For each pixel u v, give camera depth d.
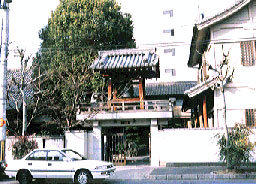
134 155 28.70
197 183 12.41
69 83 22.59
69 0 28.59
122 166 19.22
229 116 19.41
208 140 17.88
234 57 20.17
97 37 27.77
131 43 29.91
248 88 19.52
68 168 12.74
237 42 20.33
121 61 20.89
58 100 25.98
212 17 20.11
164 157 18.61
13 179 15.34
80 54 26.80
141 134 30.97
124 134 20.42
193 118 30.89
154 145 19.14
